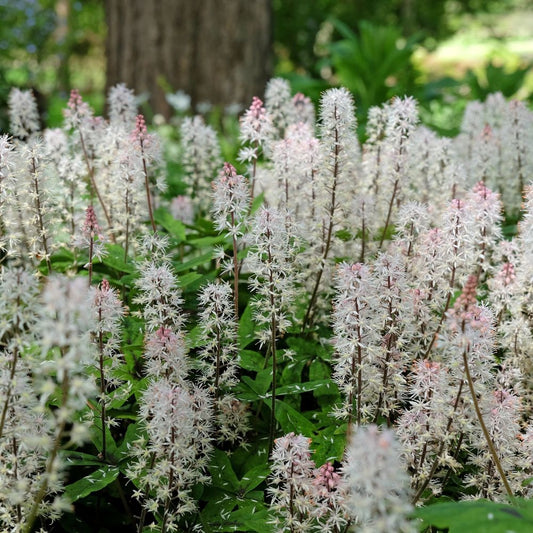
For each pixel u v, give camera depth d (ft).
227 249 3.96
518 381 3.41
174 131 6.95
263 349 3.75
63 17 14.35
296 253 3.72
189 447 3.17
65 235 3.90
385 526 2.76
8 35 11.73
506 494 3.23
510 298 3.49
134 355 3.49
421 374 3.15
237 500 3.26
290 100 4.39
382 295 3.28
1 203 3.59
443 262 3.40
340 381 3.31
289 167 3.82
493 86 7.36
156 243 3.58
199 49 7.87
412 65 7.97
